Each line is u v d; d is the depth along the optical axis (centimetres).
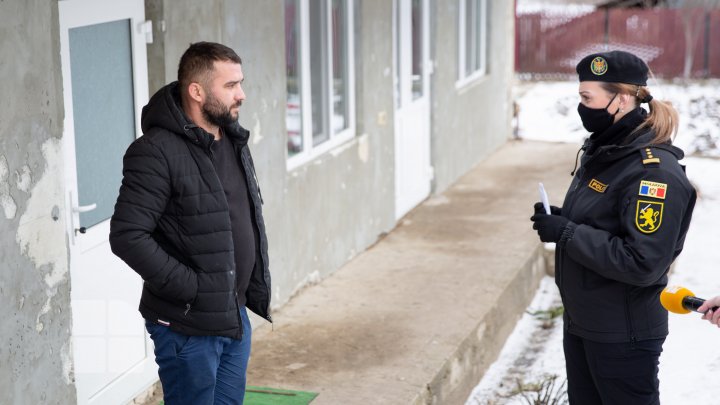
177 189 384
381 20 883
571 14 2128
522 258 841
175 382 409
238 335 406
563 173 1182
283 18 700
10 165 415
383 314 700
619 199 414
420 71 1023
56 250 450
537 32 2141
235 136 409
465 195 1073
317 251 776
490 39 1261
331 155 799
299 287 748
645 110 426
